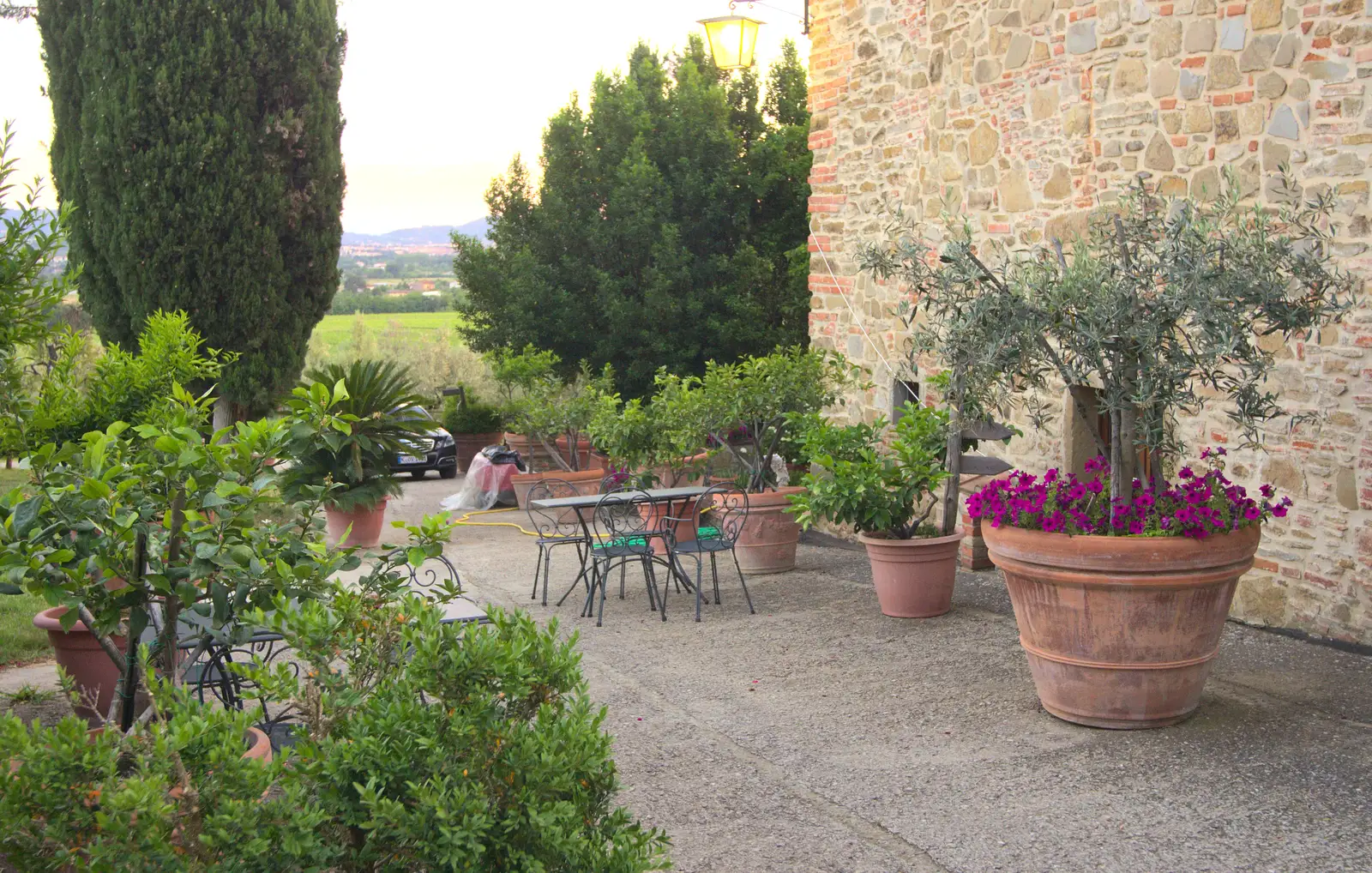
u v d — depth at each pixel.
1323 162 5.66
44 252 4.01
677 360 15.66
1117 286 4.28
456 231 16.80
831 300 10.12
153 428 2.99
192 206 11.16
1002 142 7.77
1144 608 4.47
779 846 3.68
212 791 2.34
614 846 2.72
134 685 3.25
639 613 7.30
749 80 18.20
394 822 2.37
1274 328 4.32
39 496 2.90
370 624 2.95
